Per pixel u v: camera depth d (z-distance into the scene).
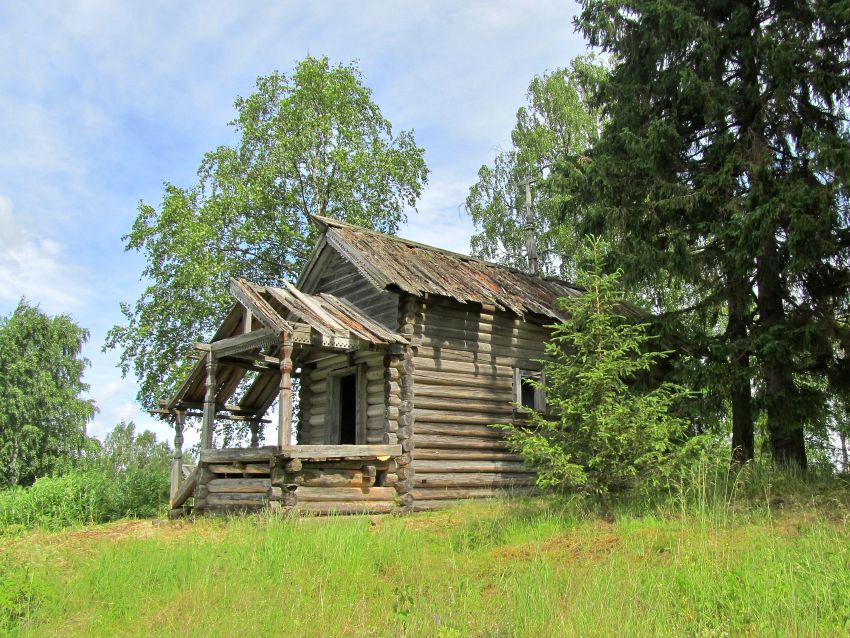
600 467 11.35
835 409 16.27
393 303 16.11
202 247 25.92
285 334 13.38
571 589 7.23
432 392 15.48
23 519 17.16
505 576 8.20
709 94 14.85
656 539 8.98
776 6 15.20
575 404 11.34
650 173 15.64
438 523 12.34
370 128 31.08
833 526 9.12
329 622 6.76
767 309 15.48
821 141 12.80
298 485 13.23
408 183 31.03
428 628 6.36
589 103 18.48
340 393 17.42
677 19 15.08
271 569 8.66
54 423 39.88
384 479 14.62
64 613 7.61
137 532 13.23
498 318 17.12
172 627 6.79
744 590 6.58
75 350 43.00
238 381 17.72
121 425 49.78
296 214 29.44
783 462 14.71
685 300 20.16
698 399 15.04
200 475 15.30
